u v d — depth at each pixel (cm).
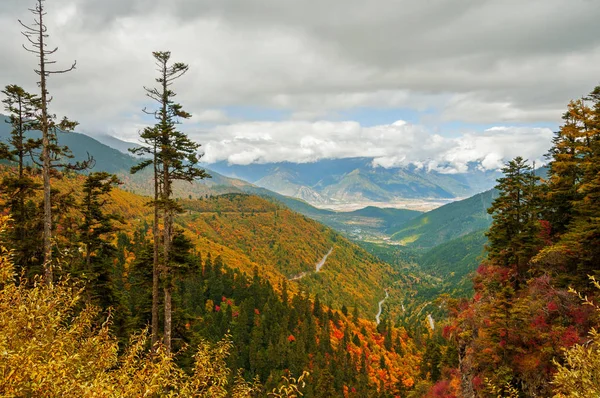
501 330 2627
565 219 3609
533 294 2831
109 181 3250
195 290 8925
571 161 3566
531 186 3691
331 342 10369
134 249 8725
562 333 2314
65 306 1073
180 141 2678
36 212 2878
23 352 781
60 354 853
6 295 901
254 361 7544
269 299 10494
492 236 3706
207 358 1338
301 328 9550
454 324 4184
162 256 2942
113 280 3356
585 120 3562
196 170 2756
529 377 2383
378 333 13162
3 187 2619
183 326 3203
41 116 2525
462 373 3600
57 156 2683
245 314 8694
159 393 1044
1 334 791
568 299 2509
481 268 4112
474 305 3784
